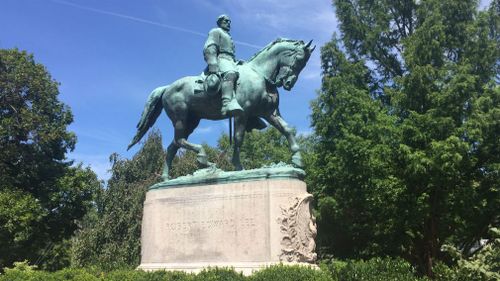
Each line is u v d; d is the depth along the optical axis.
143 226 9.70
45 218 19.66
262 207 8.44
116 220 19.20
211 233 8.77
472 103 14.30
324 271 7.60
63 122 20.70
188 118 10.37
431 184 14.29
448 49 16.62
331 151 17.02
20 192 18.27
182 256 8.95
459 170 14.46
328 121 16.72
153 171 21.22
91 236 18.97
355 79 17.69
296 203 8.41
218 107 9.68
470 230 16.47
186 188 9.27
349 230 17.92
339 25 19.50
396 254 17.20
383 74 19.55
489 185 15.21
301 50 9.36
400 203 15.08
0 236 17.80
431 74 14.97
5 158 19.17
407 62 15.60
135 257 18.23
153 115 10.56
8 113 19.84
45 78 20.16
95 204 21.81
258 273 7.32
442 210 15.39
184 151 21.38
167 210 9.35
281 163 9.13
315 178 17.52
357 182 16.02
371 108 15.73
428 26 15.77
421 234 16.58
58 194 19.47
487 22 16.34
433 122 14.18
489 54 16.05
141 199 19.48
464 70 14.38
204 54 9.68
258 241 8.33
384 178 14.93
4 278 9.33
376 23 19.16
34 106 19.80
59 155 20.91
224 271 7.57
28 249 19.94
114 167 20.97
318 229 18.48
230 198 8.76
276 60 9.49
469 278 7.62
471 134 13.86
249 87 9.23
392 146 14.99
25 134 19.52
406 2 19.06
